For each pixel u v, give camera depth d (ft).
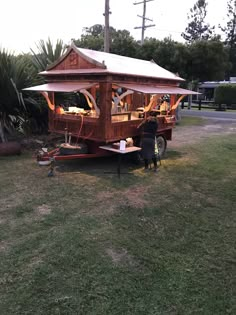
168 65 72.33
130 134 25.13
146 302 9.80
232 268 11.78
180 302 9.85
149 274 11.23
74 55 23.99
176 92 27.17
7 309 9.35
